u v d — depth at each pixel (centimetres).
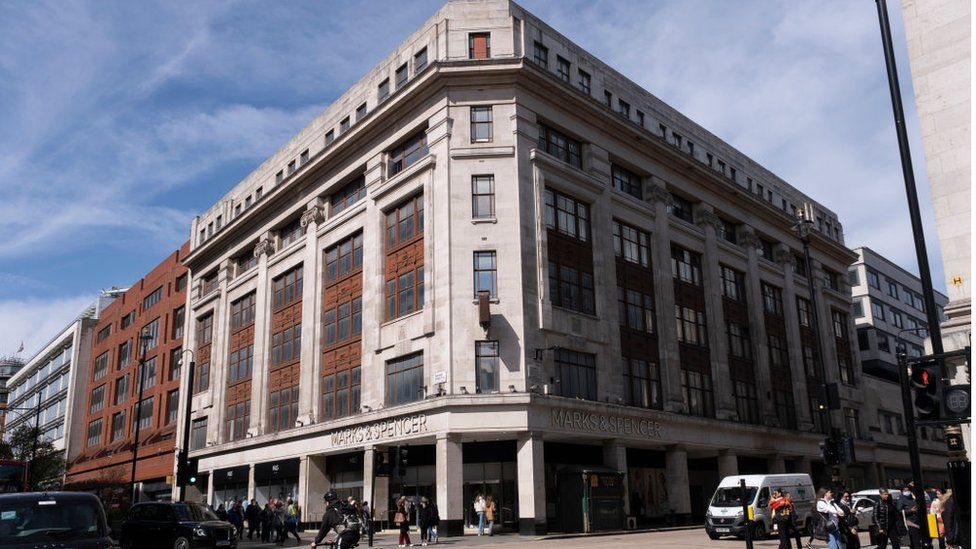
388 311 3528
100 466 6612
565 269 3384
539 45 3616
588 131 3700
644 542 2495
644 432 3450
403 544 2503
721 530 2541
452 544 2577
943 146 1599
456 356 3069
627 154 3922
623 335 3603
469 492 3173
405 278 3459
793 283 5050
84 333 8169
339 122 4250
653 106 4294
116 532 2655
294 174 4309
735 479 2683
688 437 3697
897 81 1238
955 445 1045
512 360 3052
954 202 1562
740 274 4644
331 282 4028
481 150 3288
